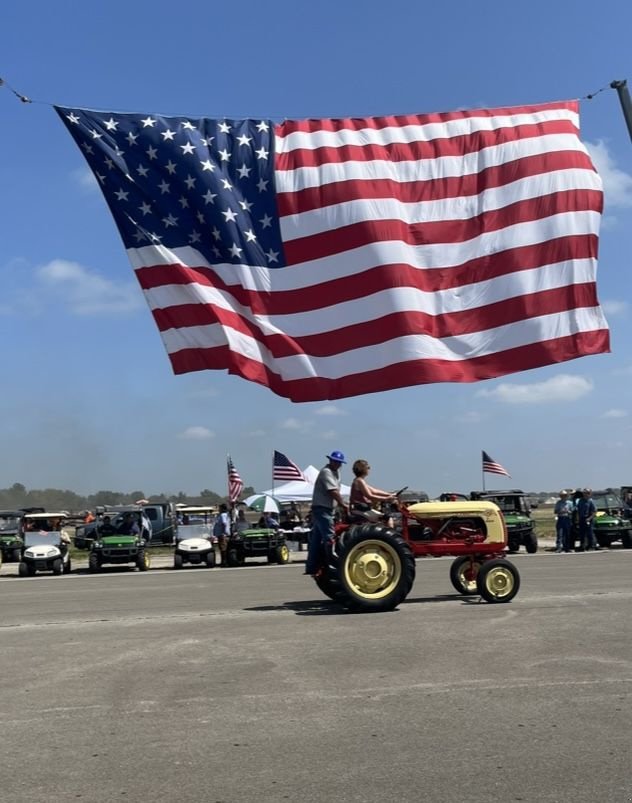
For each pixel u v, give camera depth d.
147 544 28.56
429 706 5.94
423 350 10.40
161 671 7.27
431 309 10.53
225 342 10.30
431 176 10.74
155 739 5.33
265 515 29.84
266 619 10.34
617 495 33.16
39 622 10.98
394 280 10.50
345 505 11.38
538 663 7.20
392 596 10.73
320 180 10.62
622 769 4.62
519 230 10.66
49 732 5.53
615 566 19.11
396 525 11.84
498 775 4.56
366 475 11.75
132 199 10.49
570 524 27.91
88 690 6.65
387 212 10.60
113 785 4.54
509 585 11.34
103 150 10.45
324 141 10.73
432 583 15.34
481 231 10.67
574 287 10.59
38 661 7.87
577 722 5.50
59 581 22.02
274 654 7.86
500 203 10.70
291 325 10.48
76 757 5.01
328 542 11.32
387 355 10.39
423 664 7.26
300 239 10.56
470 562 12.27
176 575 23.03
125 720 5.77
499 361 10.52
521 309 10.56
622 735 5.22
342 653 7.81
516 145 10.77
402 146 10.77
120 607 12.88
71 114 10.48
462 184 10.75
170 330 10.40
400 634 8.77
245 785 4.49
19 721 5.80
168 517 41.50
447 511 11.84
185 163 10.47
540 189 10.71
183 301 10.39
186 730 5.50
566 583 14.38
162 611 11.94
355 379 10.41
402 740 5.20
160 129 10.53
